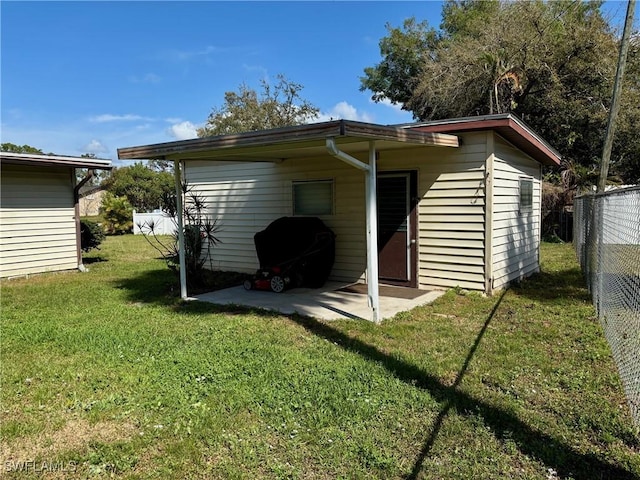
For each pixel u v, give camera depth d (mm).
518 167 8078
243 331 5223
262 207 9398
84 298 7473
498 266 7246
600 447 2652
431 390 3473
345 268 8359
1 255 9523
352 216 8164
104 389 3633
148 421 3094
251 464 2574
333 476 2459
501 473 2436
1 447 2818
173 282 8867
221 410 3211
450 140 6484
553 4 18016
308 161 8594
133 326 5520
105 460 2652
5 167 9547
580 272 9336
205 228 8766
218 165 9945
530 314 5797
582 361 4074
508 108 17609
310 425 2980
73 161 10070
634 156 16938
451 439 2777
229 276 9422
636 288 3592
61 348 4672
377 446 2721
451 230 7180
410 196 7531
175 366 4062
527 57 16766
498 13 19000
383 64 25688
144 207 31844
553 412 3098
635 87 17078
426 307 6258
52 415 3217
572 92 17203
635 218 3916
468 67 18109
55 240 10453
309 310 6242
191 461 2625
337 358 4234
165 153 6344
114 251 15414
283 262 7621
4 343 4855
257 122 30359
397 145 6660
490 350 4387
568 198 16203
